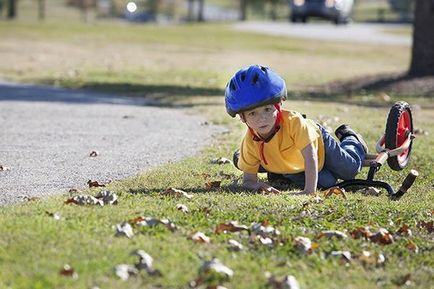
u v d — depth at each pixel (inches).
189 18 4817.9
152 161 522.0
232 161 521.0
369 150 584.1
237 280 271.7
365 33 2682.1
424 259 311.4
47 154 544.1
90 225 323.6
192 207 372.5
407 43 2256.4
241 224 342.0
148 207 364.8
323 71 1434.5
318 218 362.3
